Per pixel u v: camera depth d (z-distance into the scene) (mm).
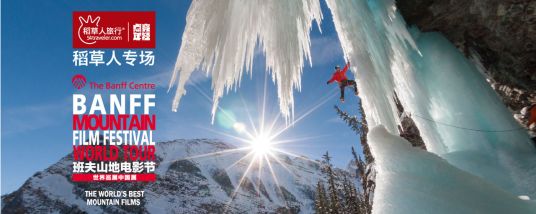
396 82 5816
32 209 190125
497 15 5277
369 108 4516
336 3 5031
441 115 5637
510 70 5895
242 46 5543
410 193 3074
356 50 4695
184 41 5555
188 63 5512
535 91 5871
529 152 4867
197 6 5578
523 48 5445
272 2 5258
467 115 5402
